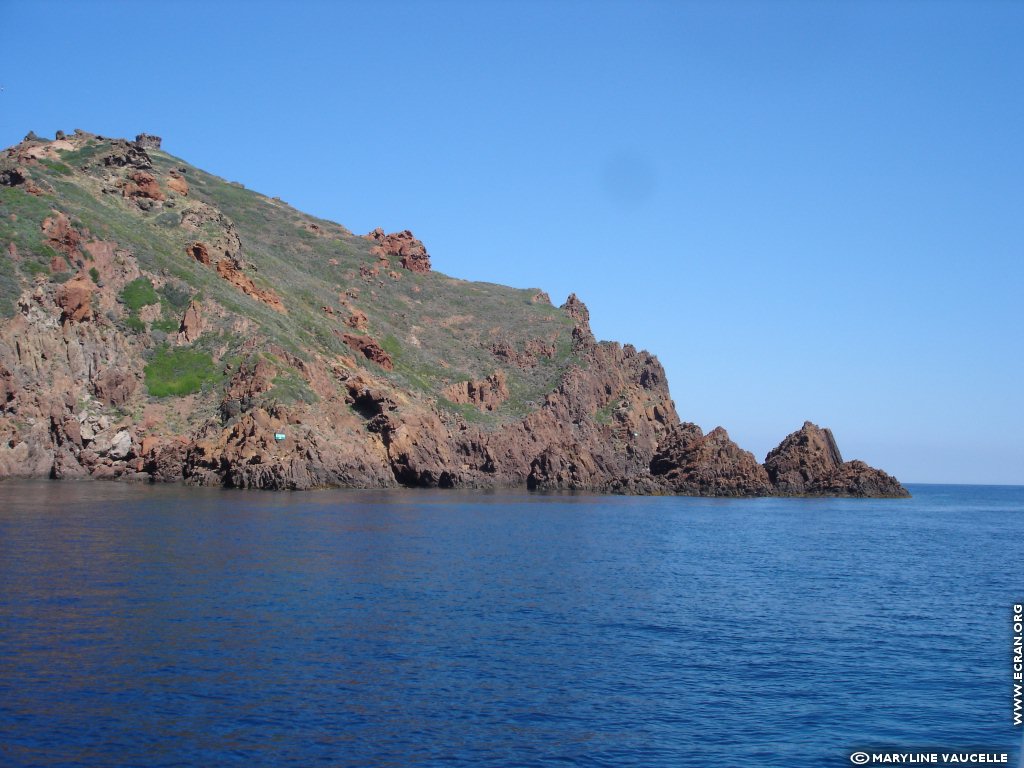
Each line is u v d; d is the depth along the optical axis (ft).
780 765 77.10
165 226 504.43
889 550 249.96
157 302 435.94
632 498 470.80
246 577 147.74
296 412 397.39
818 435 573.33
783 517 375.86
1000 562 225.35
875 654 115.34
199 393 407.85
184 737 76.74
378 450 435.94
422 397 536.01
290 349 440.45
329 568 162.09
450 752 76.38
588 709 88.63
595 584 161.68
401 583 150.82
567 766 74.79
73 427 367.25
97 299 414.41
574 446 536.01
